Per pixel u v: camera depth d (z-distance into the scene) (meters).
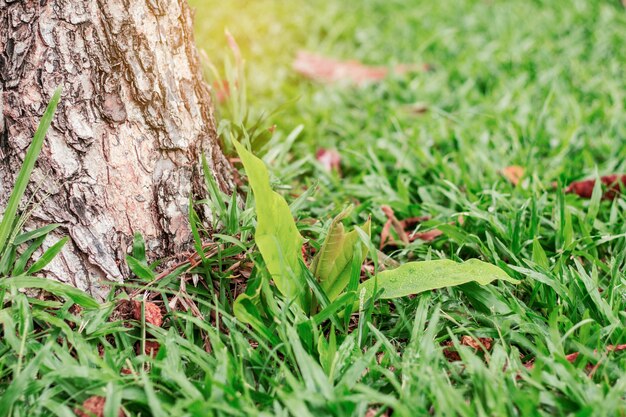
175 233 1.22
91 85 1.17
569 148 1.65
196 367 1.11
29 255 1.15
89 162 1.17
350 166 1.64
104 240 1.18
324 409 1.04
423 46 2.23
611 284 1.19
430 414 1.06
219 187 1.28
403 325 1.17
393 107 1.89
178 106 1.22
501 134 1.70
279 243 1.12
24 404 1.05
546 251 1.34
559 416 1.05
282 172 1.47
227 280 1.21
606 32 2.38
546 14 2.59
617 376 1.09
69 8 1.16
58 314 1.13
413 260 1.34
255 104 1.94
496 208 1.41
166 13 1.21
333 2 2.81
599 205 1.41
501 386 1.04
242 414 1.02
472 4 2.73
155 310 1.16
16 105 1.16
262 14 2.66
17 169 1.17
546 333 1.15
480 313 1.20
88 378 1.06
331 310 1.13
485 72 2.13
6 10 1.16
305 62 2.17
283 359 1.13
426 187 1.53
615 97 1.86
